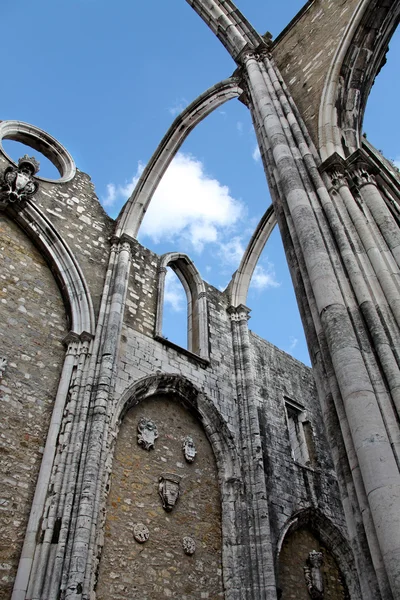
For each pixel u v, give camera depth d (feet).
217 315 58.59
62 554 31.50
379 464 17.83
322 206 27.86
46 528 32.24
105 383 40.11
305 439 58.34
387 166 43.86
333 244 25.89
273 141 32.89
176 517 40.70
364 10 36.91
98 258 49.93
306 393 62.75
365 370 20.75
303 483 52.26
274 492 48.62
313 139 33.94
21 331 40.27
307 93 37.47
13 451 34.78
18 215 45.68
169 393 47.14
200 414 48.19
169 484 41.34
